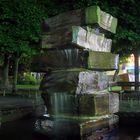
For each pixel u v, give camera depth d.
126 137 4.58
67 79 4.51
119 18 8.59
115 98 5.05
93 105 4.39
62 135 4.33
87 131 4.27
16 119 6.11
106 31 5.07
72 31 4.42
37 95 11.09
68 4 8.54
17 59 12.42
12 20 8.41
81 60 4.57
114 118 4.96
